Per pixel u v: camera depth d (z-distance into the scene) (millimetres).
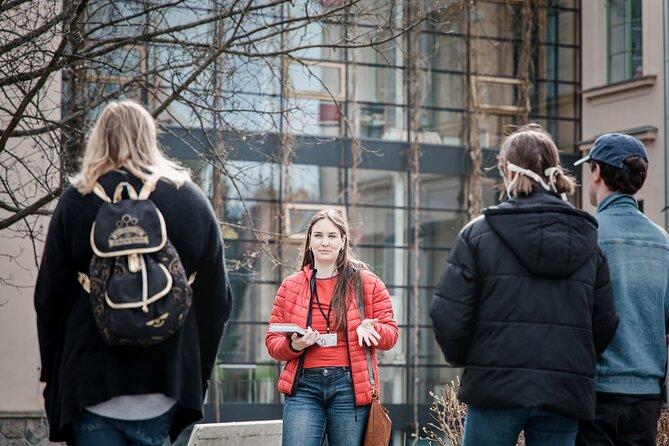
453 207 29391
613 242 6832
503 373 6180
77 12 13688
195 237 5676
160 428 5609
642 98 27734
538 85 30234
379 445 8125
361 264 8508
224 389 26656
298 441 8078
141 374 5492
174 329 5410
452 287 6309
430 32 29219
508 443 6387
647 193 27266
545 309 6219
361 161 28328
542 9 30312
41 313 5676
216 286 5852
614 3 28891
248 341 26828
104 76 17719
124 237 5430
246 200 26703
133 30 18453
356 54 28438
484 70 29734
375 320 8055
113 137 5668
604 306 6480
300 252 8719
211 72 16406
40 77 14062
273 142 26375
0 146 14039
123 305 5320
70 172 14570
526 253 6188
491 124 29906
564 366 6184
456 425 12695
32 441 19938
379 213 28578
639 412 6789
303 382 8164
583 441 6730
